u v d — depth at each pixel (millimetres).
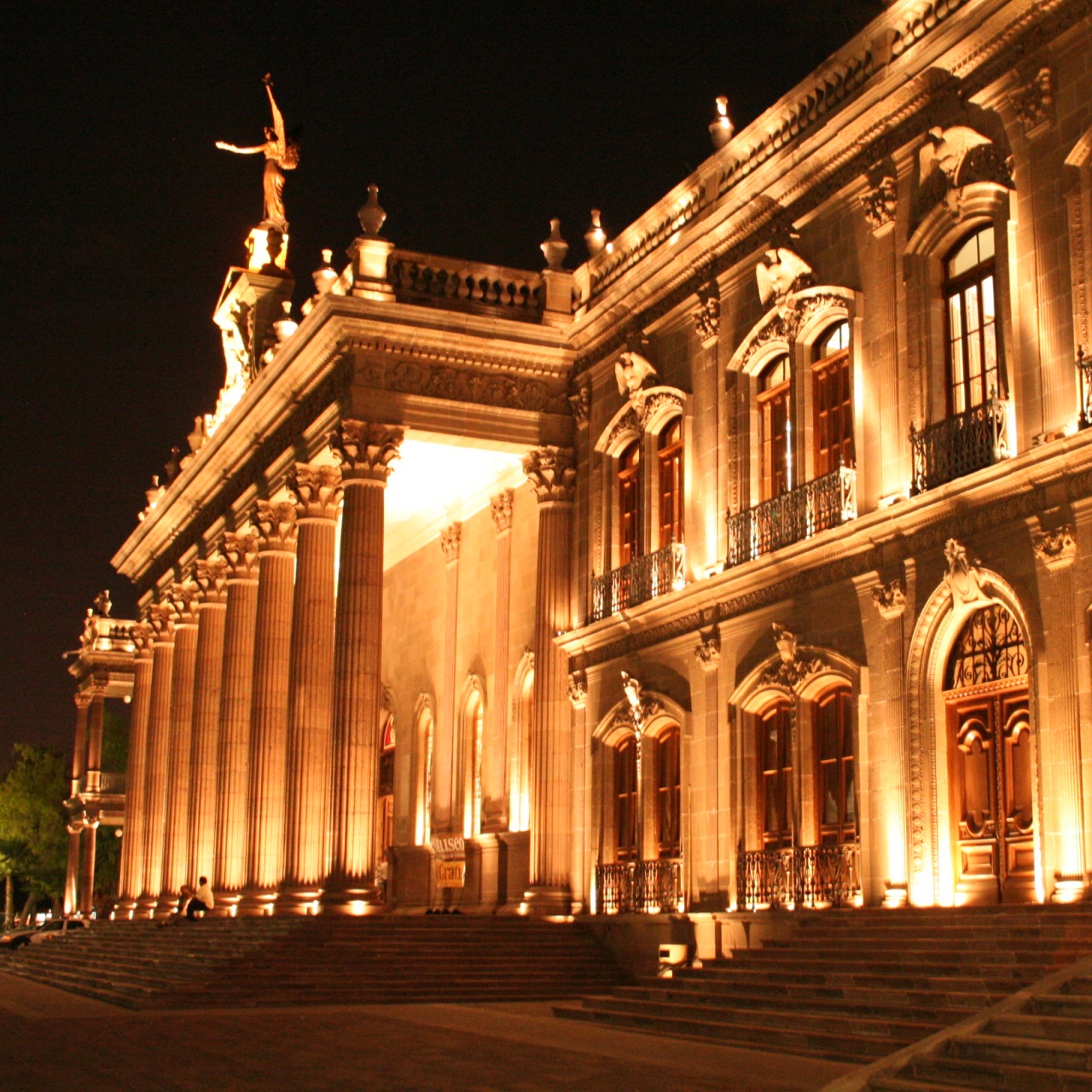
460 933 25984
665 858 25797
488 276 29891
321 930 25172
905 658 19984
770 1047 15594
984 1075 11594
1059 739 17234
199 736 38938
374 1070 13875
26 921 80500
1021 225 18797
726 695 24125
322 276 30391
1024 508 18125
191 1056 15234
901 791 19844
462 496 35625
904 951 16812
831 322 22750
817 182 23125
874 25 22078
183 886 35188
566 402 30141
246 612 36719
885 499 20781
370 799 27297
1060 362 17969
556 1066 14055
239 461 36156
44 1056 15414
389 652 40062
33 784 76062
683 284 26656
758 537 23438
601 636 27938
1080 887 16688
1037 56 18766
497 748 32500
